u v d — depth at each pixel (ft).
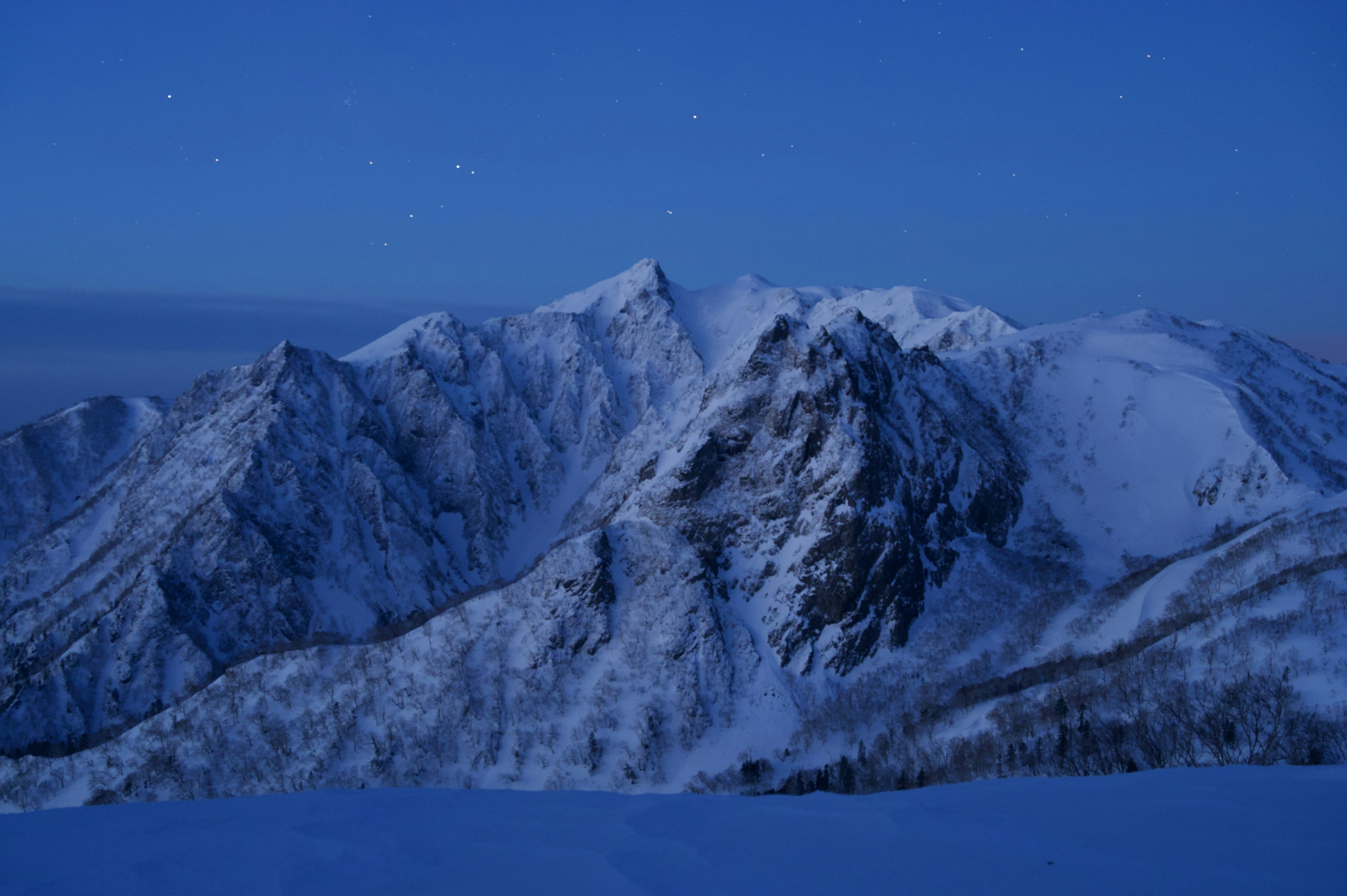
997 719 317.63
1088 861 46.65
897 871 47.32
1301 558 384.88
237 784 406.41
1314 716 170.30
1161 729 188.96
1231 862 44.62
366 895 49.19
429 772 402.93
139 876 54.54
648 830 59.06
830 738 407.64
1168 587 433.48
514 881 50.16
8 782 441.27
